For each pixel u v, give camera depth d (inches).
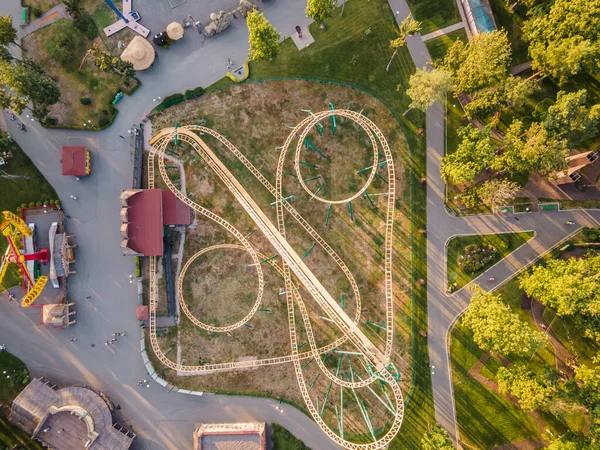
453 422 1717.5
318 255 1749.5
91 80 1771.7
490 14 1685.5
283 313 1750.7
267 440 1734.7
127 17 1771.7
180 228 1776.6
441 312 1728.6
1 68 1519.4
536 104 1705.2
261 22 1518.2
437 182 1737.2
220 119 1775.3
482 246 1726.1
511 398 1708.9
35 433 1632.6
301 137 1670.8
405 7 1743.4
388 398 1612.9
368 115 1750.7
